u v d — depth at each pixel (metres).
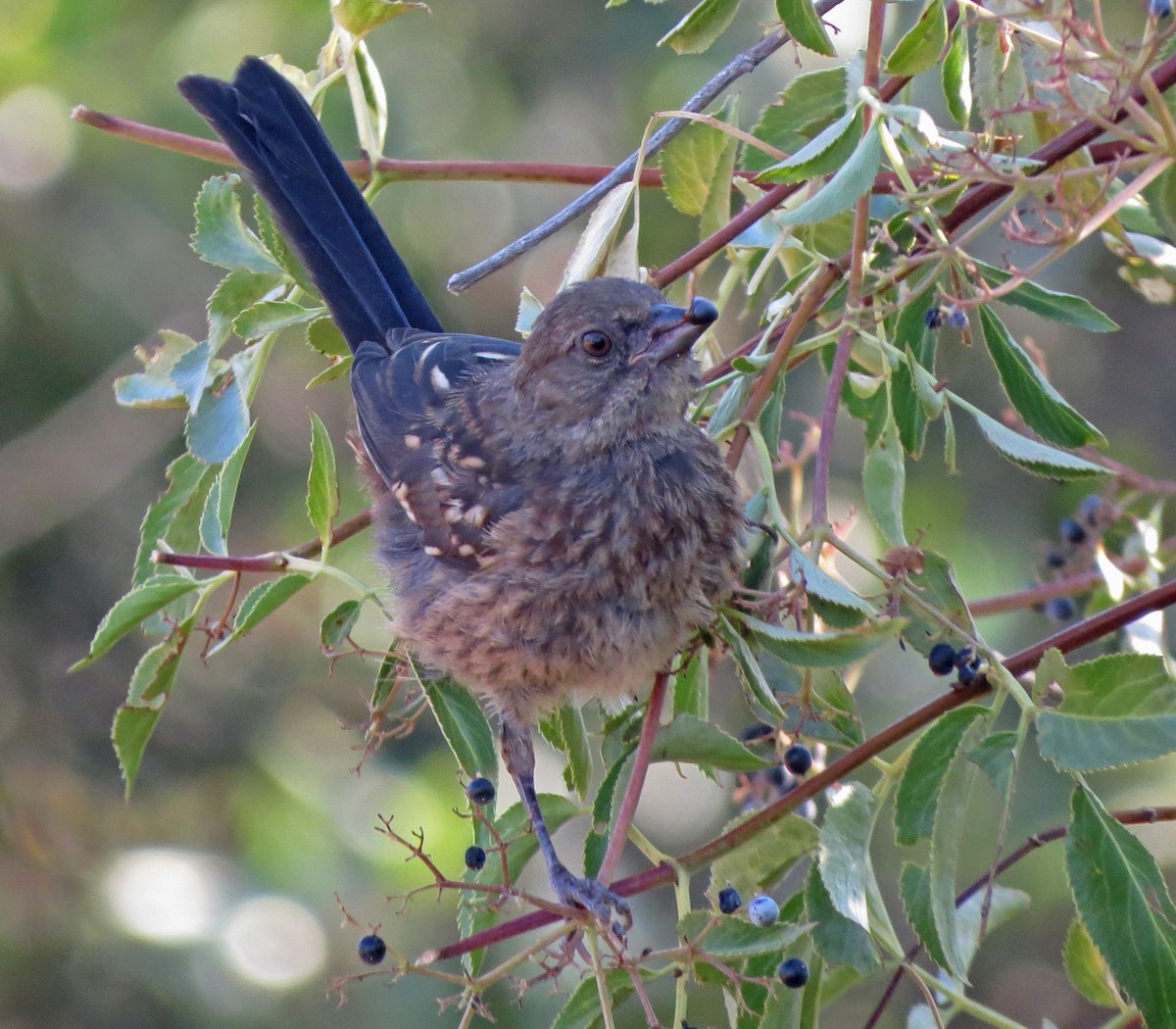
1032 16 5.34
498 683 6.41
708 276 10.87
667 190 6.62
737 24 11.24
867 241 6.02
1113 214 5.92
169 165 11.63
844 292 6.37
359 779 11.83
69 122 11.45
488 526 6.41
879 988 11.03
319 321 7.69
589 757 6.48
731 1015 5.45
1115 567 6.87
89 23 11.51
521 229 12.25
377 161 7.18
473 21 11.85
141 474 12.35
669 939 11.85
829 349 6.71
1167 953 5.01
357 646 6.30
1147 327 10.91
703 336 6.88
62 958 11.45
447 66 11.76
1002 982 11.08
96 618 12.59
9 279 11.74
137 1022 11.11
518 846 6.20
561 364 6.46
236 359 6.44
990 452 10.95
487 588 6.28
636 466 6.21
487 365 7.20
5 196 11.62
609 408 6.32
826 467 5.68
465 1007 5.52
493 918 5.96
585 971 5.36
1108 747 4.93
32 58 11.38
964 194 6.25
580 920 5.07
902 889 5.42
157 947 11.23
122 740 6.05
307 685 12.48
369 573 11.42
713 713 11.79
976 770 5.20
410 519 6.85
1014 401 6.05
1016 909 6.02
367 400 7.19
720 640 6.13
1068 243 5.29
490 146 11.57
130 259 11.90
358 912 11.19
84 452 12.15
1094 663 5.01
